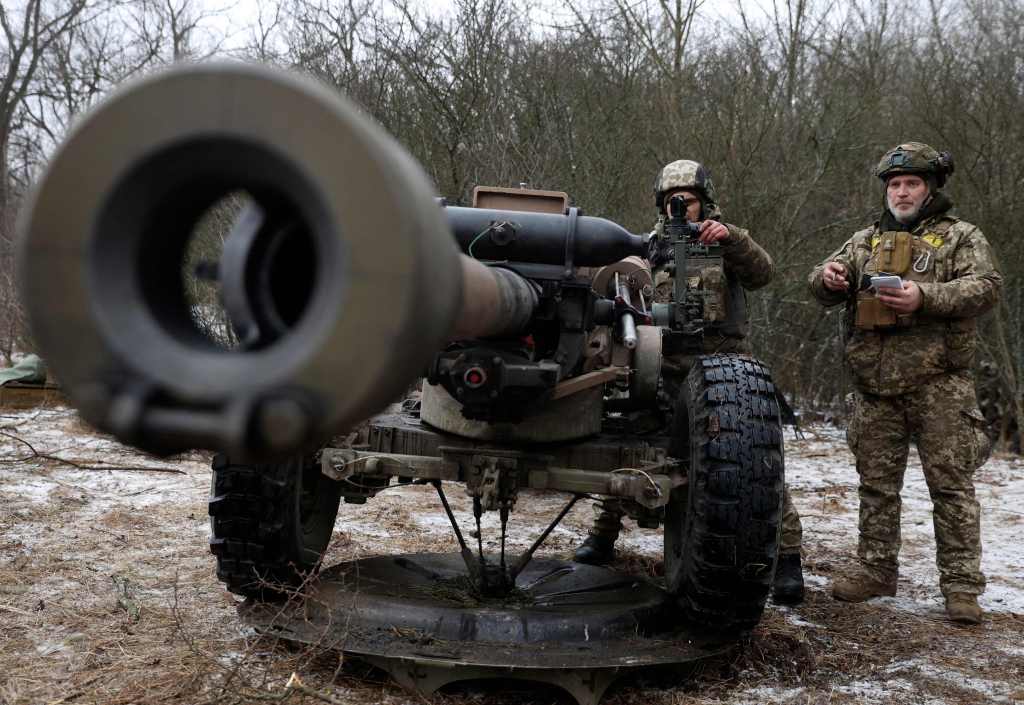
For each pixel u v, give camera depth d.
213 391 0.91
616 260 2.81
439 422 3.30
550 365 2.62
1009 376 8.88
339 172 0.88
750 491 2.87
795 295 10.41
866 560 4.11
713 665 3.14
